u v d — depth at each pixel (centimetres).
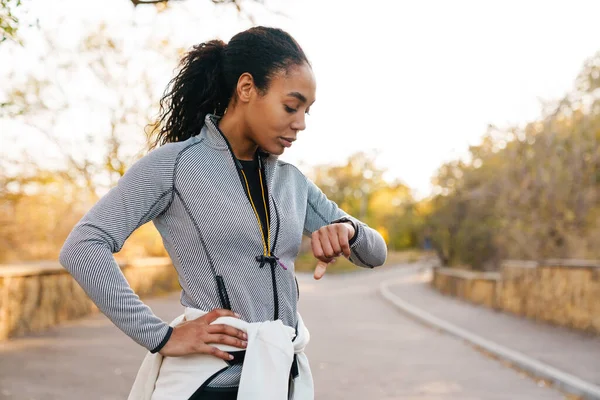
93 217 202
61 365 773
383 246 240
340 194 8600
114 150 1363
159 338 200
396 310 1855
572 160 1609
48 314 1150
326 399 672
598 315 1111
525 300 1503
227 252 208
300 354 222
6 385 654
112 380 696
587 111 1616
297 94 211
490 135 1755
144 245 2092
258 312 210
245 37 217
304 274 5222
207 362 205
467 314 1608
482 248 2625
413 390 724
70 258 197
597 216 1614
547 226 1667
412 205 4672
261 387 200
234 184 211
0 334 968
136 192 204
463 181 2608
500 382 779
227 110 222
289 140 215
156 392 209
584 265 1159
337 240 214
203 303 208
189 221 207
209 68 226
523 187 1667
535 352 948
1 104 779
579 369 804
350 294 2683
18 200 1283
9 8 453
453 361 930
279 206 219
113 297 197
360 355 971
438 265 3156
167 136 236
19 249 1475
